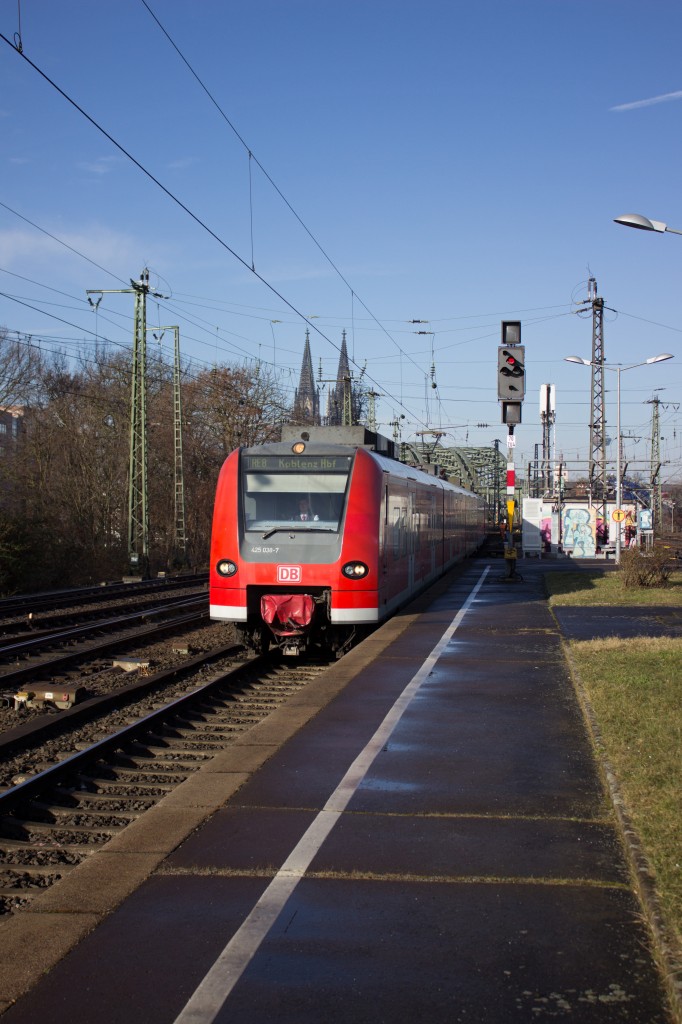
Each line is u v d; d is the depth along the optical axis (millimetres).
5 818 7473
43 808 7750
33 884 6137
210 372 55469
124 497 49781
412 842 5707
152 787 8477
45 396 47844
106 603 27734
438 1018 3779
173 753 9695
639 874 5027
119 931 4562
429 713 9328
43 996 3986
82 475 47594
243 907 4812
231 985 4051
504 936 4457
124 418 51250
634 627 15992
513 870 5246
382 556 15969
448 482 34562
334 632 15797
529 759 7574
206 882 5137
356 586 14969
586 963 4195
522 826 5973
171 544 49781
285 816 6215
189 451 54844
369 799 6570
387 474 16688
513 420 24531
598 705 9281
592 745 7977
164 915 4727
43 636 19156
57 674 14391
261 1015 3820
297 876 5203
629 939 4414
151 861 5418
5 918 5480
